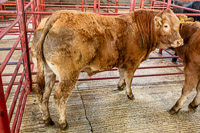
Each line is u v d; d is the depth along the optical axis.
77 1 11.01
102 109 2.77
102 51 2.23
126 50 2.48
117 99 3.03
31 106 2.72
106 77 3.59
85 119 2.54
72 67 2.03
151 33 2.59
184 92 2.60
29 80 2.94
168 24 2.41
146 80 3.73
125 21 2.45
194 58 2.49
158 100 3.07
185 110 2.89
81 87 3.33
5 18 7.71
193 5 5.68
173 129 2.47
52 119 2.51
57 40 1.89
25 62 2.80
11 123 2.38
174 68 4.41
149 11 2.61
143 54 2.68
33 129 2.30
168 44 2.54
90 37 2.06
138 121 2.57
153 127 2.48
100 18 2.23
